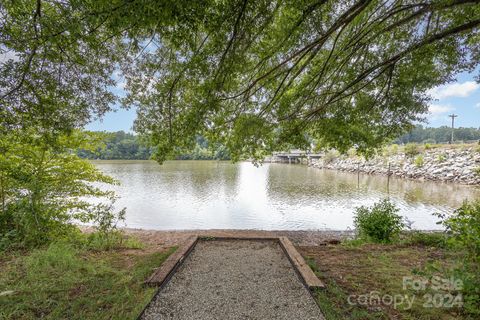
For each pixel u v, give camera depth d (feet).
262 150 18.03
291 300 8.21
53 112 9.77
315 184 57.26
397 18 12.12
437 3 8.72
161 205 35.32
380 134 17.93
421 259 11.31
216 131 15.38
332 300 7.90
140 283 8.77
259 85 13.60
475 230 8.30
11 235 11.75
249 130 15.44
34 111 9.40
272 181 62.90
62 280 8.70
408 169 73.05
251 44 10.00
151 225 26.30
